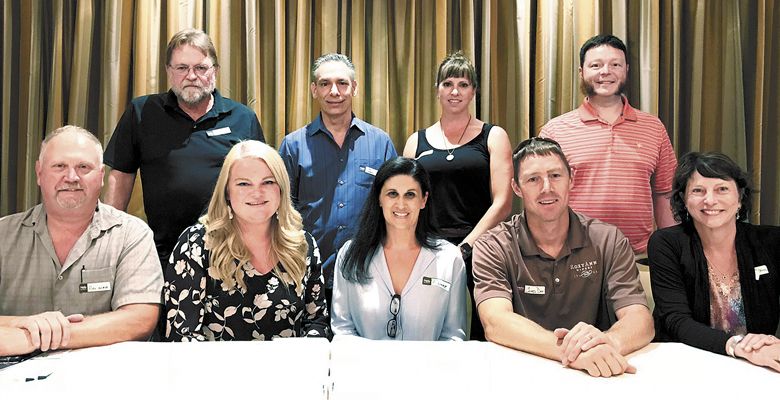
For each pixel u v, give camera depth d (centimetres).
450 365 150
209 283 191
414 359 155
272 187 187
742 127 331
